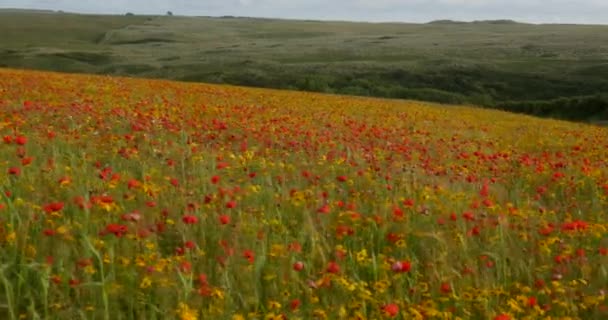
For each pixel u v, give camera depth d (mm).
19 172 8148
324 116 22484
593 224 8891
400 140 17312
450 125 25062
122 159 10477
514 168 13852
